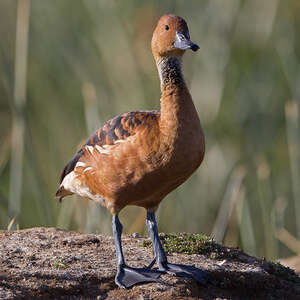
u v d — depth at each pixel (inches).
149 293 400.8
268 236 701.3
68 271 416.2
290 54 852.6
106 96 776.9
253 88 919.7
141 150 402.0
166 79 414.3
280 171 871.7
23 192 730.2
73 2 845.2
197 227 738.2
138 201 430.9
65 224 641.0
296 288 450.3
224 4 854.5
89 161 433.1
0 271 409.1
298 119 748.0
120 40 806.5
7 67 720.3
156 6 834.8
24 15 693.9
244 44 948.0
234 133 880.9
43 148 799.7
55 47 837.8
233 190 685.9
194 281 421.4
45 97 832.3
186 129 402.0
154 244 439.8
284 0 1043.3
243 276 438.9
